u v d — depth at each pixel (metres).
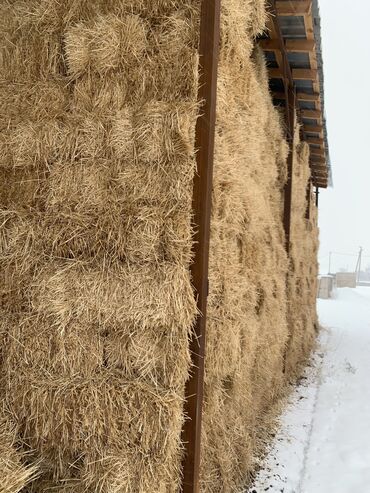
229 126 2.49
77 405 2.06
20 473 1.89
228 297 2.47
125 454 1.98
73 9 2.21
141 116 2.05
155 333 2.00
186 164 1.99
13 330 2.21
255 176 3.26
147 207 2.04
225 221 2.46
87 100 2.16
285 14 3.91
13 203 2.29
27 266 2.22
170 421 1.94
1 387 2.23
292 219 5.32
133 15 2.12
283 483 2.98
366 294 22.58
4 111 2.31
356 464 3.30
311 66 4.88
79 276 2.12
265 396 3.84
